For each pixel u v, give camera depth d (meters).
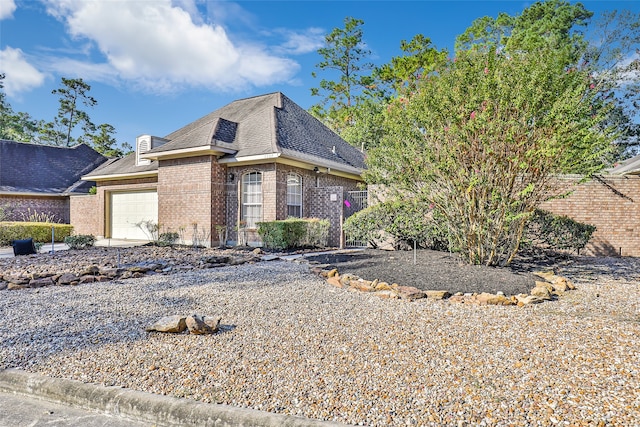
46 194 19.92
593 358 3.10
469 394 2.51
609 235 10.73
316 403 2.43
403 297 5.38
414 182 7.11
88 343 3.60
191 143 12.76
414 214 8.99
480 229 6.58
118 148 41.97
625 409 2.30
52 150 23.22
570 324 4.07
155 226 13.71
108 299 5.41
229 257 9.12
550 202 10.89
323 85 37.53
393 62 30.69
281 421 2.24
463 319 4.30
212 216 12.68
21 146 21.95
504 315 4.46
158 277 7.27
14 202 19.19
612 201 10.77
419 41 30.28
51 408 2.69
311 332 3.86
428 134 6.73
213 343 3.57
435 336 3.70
